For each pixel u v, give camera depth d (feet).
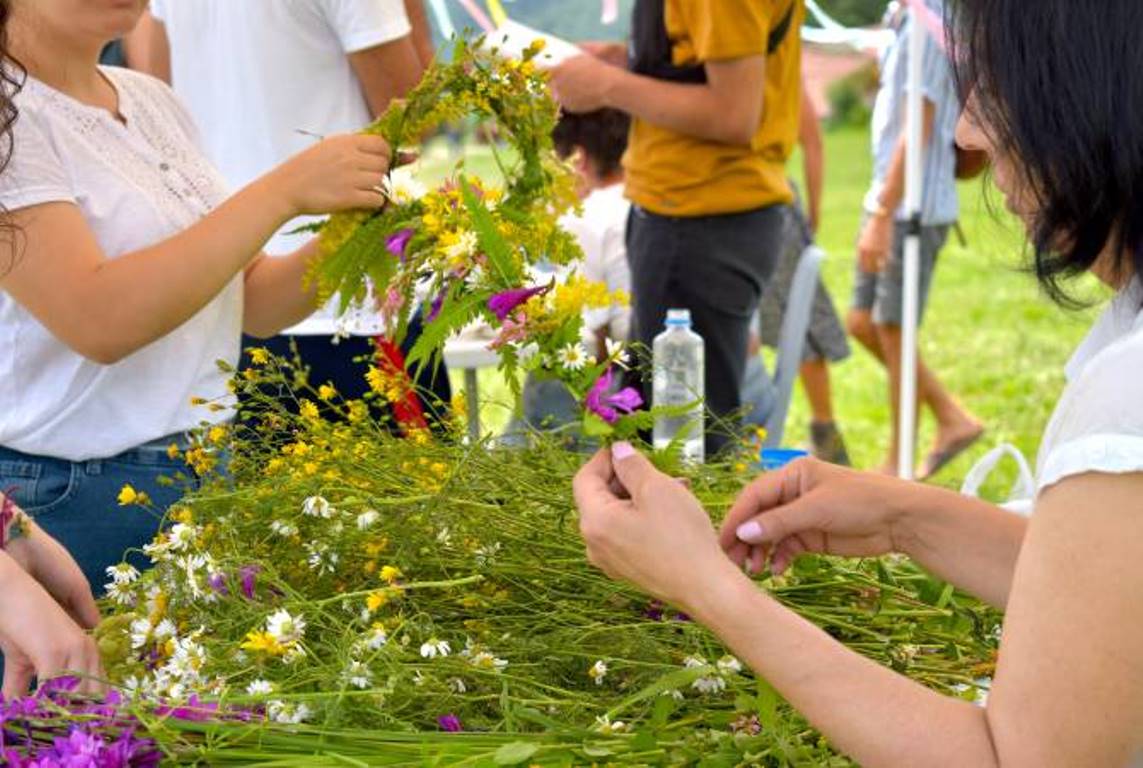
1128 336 3.38
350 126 9.53
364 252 5.77
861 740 3.50
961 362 25.96
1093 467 3.22
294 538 4.93
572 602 5.08
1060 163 3.37
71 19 6.18
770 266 11.74
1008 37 3.39
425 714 4.28
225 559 4.66
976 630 5.12
